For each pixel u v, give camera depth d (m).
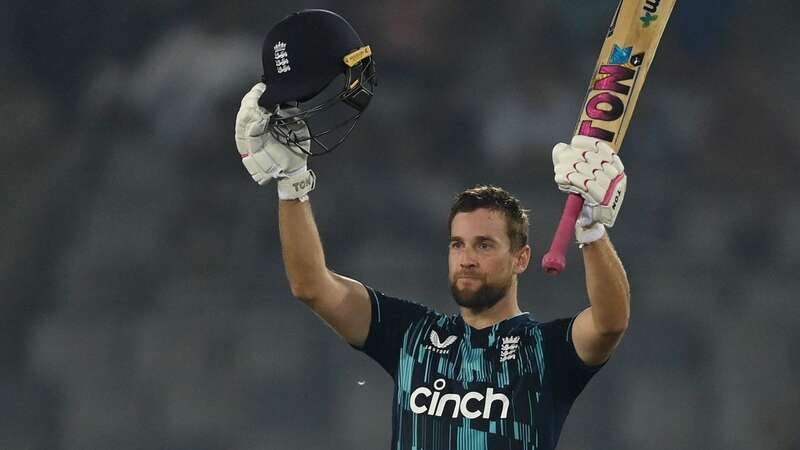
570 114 36.97
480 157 36.19
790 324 32.81
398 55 37.31
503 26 37.84
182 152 35.16
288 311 31.97
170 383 31.66
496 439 12.48
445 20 37.69
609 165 11.85
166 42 36.91
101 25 37.44
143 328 32.28
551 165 36.25
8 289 33.22
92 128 36.00
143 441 31.39
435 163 35.91
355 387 30.88
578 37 38.00
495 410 12.57
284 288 32.44
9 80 36.94
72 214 34.47
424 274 33.22
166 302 32.59
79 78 37.06
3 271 33.41
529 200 35.28
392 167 35.22
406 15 37.56
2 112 36.25
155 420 31.42
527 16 37.94
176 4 37.38
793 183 36.44
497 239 13.02
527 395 12.60
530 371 12.69
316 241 13.12
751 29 38.66
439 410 12.73
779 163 37.03
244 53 36.28
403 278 33.09
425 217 34.41
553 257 11.59
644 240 34.34
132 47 37.22
